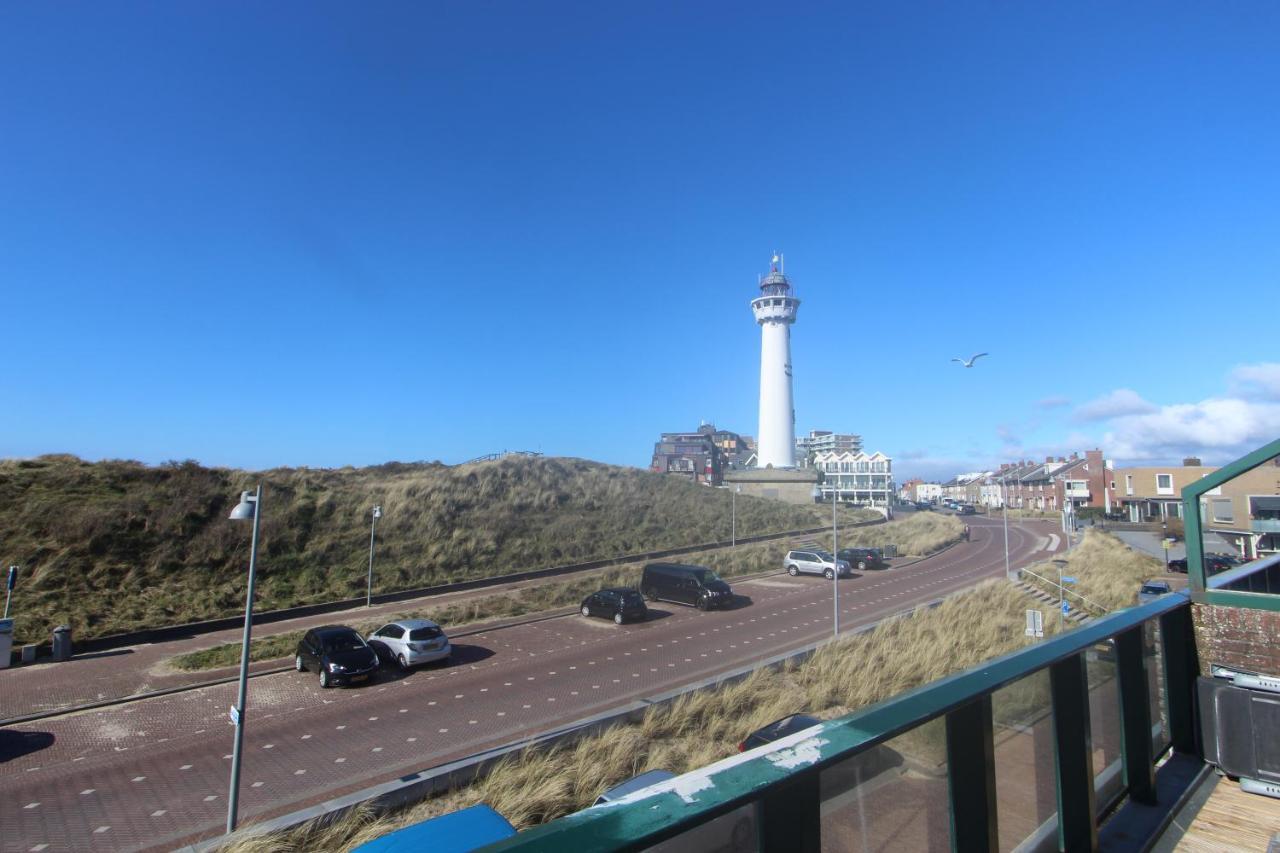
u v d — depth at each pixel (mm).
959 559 55281
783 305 81812
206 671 23438
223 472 42969
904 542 62938
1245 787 3795
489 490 52438
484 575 40688
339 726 17969
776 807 1663
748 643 27406
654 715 16594
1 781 14570
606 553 47875
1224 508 31109
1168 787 3795
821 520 70188
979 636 26047
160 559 33438
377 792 12352
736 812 1618
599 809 1355
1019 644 24984
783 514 68562
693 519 60156
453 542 43031
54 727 18125
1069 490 92062
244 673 12461
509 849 1166
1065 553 56469
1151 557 50344
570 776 13648
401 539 42094
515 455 61250
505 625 31078
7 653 19516
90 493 36875
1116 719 3570
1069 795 2854
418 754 15977
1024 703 2730
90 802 13477
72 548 32094
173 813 13008
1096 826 2953
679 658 25109
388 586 36719
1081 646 2887
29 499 35031
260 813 13000
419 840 6699
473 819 7059
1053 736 2846
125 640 27125
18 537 32062
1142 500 80125
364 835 11344
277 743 16766
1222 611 4289
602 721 15977
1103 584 39344
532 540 46781
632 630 30109
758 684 19203
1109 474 87250
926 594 39062
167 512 36469
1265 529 6484
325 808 11773
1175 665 4258
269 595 33375
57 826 12523
